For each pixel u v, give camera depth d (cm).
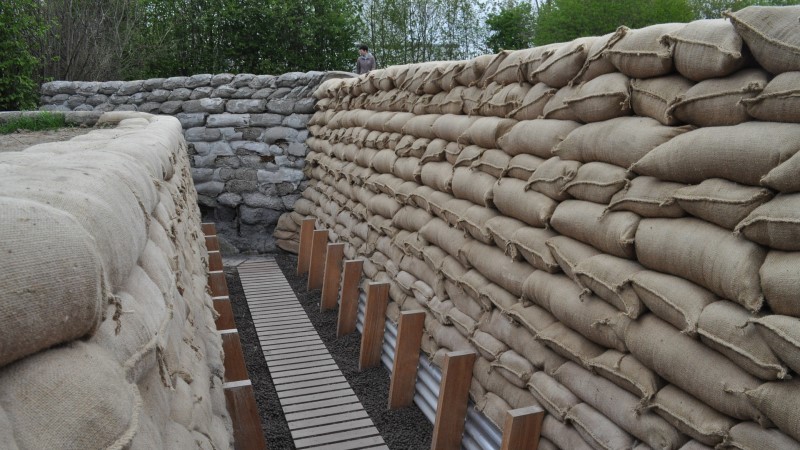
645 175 250
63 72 1352
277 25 1562
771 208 185
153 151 274
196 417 200
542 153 329
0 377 87
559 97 320
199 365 241
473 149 409
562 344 282
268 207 972
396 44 1961
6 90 1068
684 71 232
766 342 181
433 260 445
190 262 361
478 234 379
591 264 265
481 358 364
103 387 100
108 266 127
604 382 259
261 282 829
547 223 309
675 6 1730
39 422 86
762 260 192
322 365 548
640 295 236
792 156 182
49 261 92
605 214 263
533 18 2031
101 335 117
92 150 207
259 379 521
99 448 94
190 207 564
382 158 591
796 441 176
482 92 416
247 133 964
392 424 440
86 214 123
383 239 586
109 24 1452
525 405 312
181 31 1541
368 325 525
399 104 582
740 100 203
